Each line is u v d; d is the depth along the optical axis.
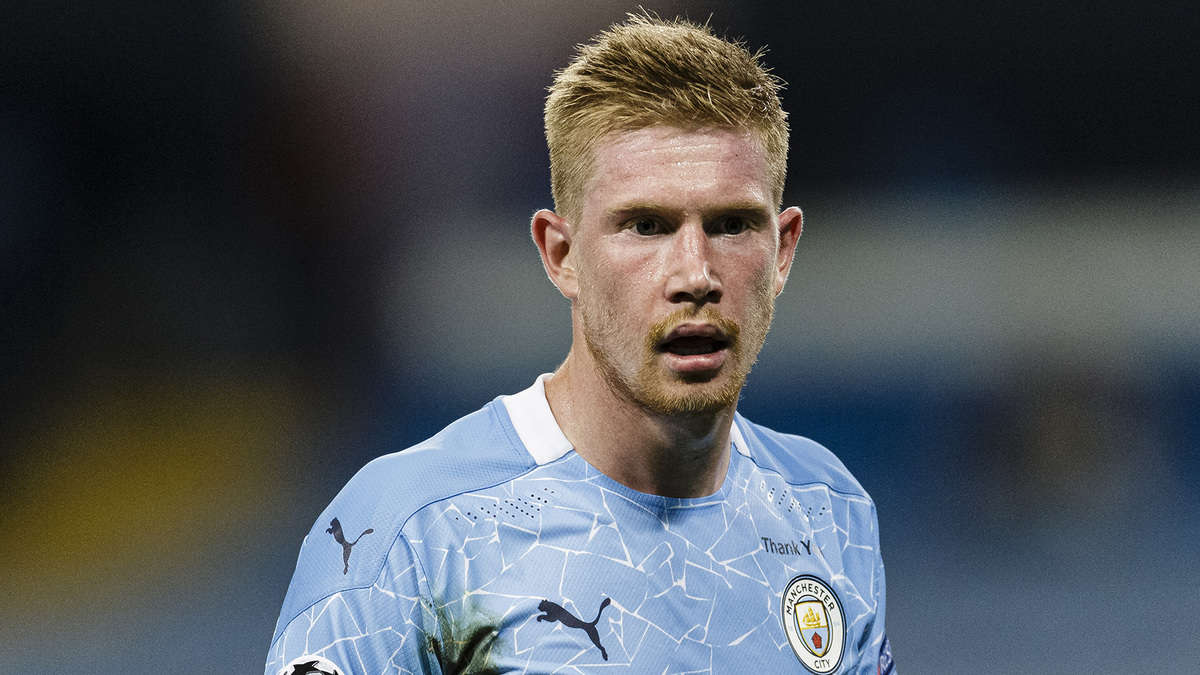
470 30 32.34
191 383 32.19
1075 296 34.41
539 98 32.50
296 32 32.50
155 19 32.41
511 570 5.81
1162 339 33.31
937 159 35.16
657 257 5.46
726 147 5.41
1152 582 24.17
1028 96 35.00
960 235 34.66
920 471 30.25
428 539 5.81
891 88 35.00
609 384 5.84
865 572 6.96
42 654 22.17
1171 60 34.84
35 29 32.28
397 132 32.62
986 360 33.41
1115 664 20.50
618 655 5.72
